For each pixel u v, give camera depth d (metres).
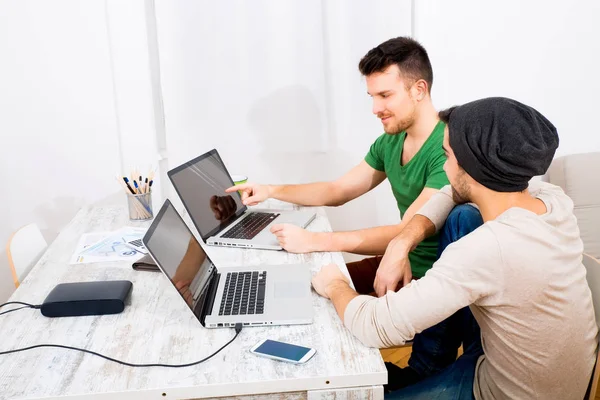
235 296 1.43
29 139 2.54
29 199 2.61
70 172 2.60
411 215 1.82
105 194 2.64
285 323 1.32
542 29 2.64
